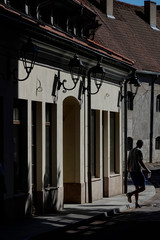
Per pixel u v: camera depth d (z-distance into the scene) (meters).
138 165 16.67
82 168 17.75
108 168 19.97
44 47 14.22
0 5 12.52
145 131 41.09
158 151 42.59
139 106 40.38
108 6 41.91
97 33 34.75
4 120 12.70
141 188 16.77
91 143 18.89
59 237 11.44
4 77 12.64
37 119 14.76
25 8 14.80
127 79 21.36
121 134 21.45
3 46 12.39
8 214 12.88
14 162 13.53
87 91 17.86
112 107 20.44
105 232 11.98
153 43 44.66
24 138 13.89
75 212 15.23
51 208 15.30
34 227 12.27
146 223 13.17
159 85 42.28
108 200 18.75
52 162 15.76
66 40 14.80
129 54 40.00
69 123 17.61
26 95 13.77
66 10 16.92
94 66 17.72
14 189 13.50
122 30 42.06
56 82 15.54
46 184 15.30
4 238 10.80
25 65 13.01
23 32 12.85
